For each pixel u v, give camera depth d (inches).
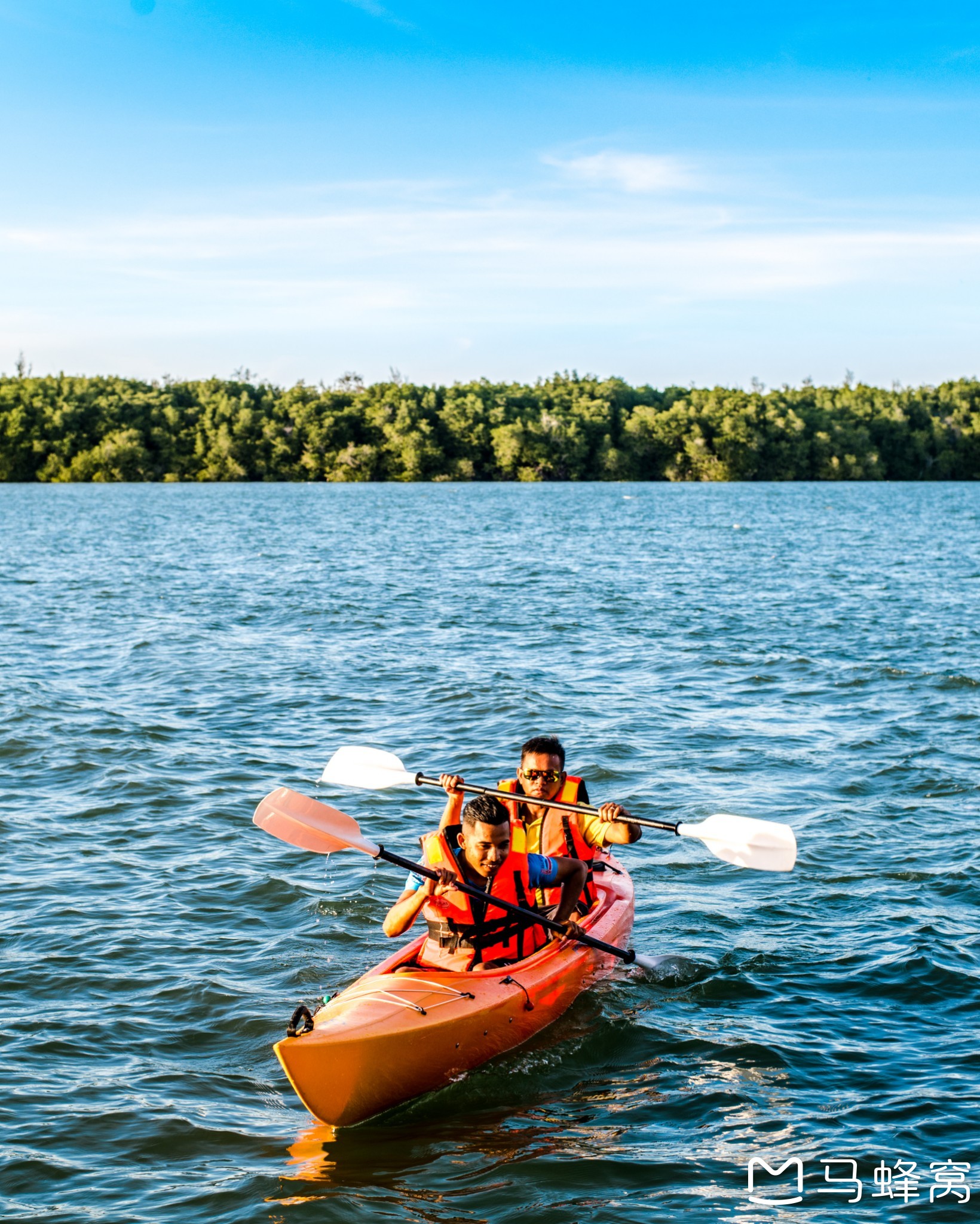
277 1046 201.0
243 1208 182.1
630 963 271.7
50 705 529.7
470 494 3329.2
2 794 402.3
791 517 2231.8
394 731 500.4
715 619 828.0
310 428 4281.5
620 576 1138.0
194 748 466.0
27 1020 242.8
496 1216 180.4
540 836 274.1
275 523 2033.7
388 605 906.7
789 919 299.3
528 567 1235.2
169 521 2085.4
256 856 344.8
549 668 636.7
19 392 4407.0
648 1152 198.4
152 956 274.2
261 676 612.7
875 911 302.0
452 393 4825.3
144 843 354.3
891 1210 180.7
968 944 279.3
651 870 339.6
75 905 303.4
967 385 4884.4
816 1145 199.6
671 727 501.4
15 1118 206.5
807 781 420.5
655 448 4328.3
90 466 4180.6
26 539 1605.6
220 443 4215.1
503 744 477.4
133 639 728.3
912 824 371.2
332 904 308.7
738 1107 212.4
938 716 517.7
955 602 926.4
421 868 241.4
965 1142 198.8
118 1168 192.7
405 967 241.8
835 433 4330.7
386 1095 211.2
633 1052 234.1
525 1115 212.1
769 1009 250.5
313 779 426.9
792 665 642.8
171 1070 225.5
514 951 249.4
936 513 2379.4
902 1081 219.9
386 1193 186.5
